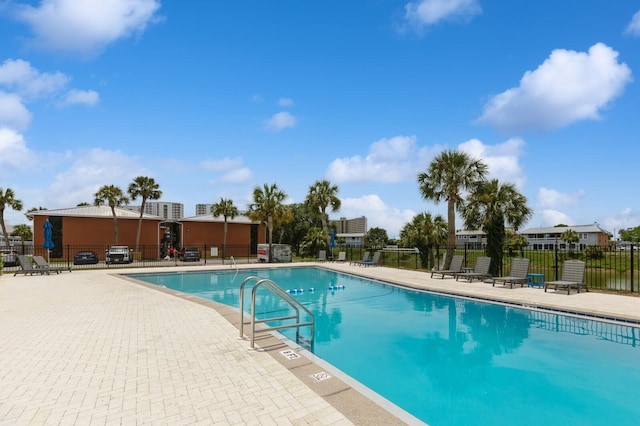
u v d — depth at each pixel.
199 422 3.08
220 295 12.73
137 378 4.10
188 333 6.11
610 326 7.49
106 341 5.63
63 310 8.11
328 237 30.89
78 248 29.25
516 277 12.06
